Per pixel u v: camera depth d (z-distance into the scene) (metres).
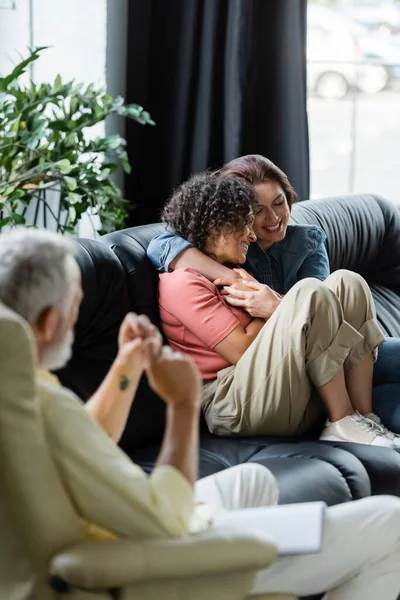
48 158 3.55
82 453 1.56
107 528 1.59
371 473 2.66
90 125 3.60
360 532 2.00
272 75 4.29
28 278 1.63
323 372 2.78
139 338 1.92
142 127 4.35
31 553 1.56
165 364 1.78
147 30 4.27
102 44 4.04
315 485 2.45
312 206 3.89
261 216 3.17
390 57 5.02
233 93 4.21
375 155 5.19
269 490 2.19
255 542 1.63
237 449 2.72
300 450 2.67
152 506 1.60
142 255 2.96
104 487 1.57
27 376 1.51
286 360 2.75
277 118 4.32
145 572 1.54
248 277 2.95
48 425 1.56
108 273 2.77
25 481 1.52
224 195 2.93
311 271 3.29
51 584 1.55
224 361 2.89
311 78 5.06
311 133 5.14
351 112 5.12
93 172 3.59
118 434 1.93
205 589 1.64
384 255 4.25
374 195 4.32
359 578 2.02
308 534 1.81
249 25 4.17
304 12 4.23
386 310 4.06
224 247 2.95
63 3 3.98
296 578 1.98
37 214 3.76
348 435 2.81
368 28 4.99
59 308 1.67
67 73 4.05
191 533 1.69
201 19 4.21
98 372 2.68
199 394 1.81
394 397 2.99
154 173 4.38
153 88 4.32
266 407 2.77
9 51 3.92
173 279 2.89
